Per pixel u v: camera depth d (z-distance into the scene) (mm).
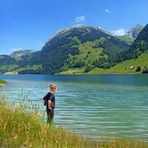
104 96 67625
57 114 36406
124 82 146875
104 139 21484
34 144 13242
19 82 161875
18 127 14250
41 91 84625
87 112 38844
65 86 115375
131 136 23359
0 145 12305
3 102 17078
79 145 15375
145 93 76938
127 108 44094
